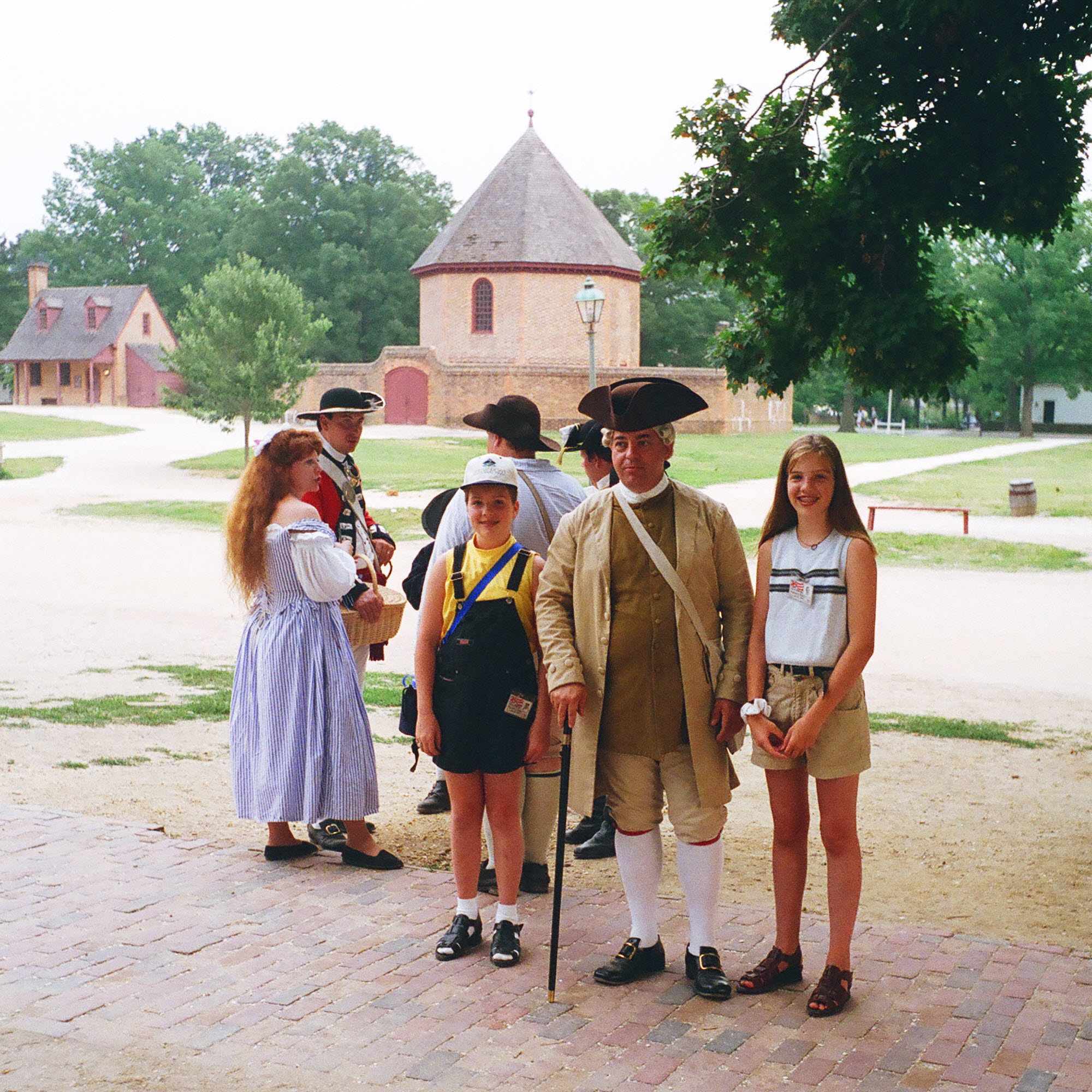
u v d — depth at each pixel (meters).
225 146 105.00
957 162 7.03
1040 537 22.11
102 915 4.59
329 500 5.79
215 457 39.75
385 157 76.00
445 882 5.11
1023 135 7.05
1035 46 6.93
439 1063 3.47
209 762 7.30
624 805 4.15
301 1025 3.70
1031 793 6.97
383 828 6.06
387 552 6.32
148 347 69.62
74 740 7.74
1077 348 62.88
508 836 4.31
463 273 52.09
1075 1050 3.53
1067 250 62.50
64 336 69.88
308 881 5.08
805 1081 3.36
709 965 4.01
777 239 7.45
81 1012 3.76
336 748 5.18
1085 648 12.59
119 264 89.56
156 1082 3.34
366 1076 3.39
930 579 17.94
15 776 6.76
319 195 74.31
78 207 93.31
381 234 72.88
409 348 52.56
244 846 5.60
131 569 17.94
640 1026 3.73
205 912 4.66
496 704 4.27
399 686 10.24
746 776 7.57
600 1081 3.37
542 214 52.41
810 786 7.40
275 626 5.24
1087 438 62.97
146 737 7.90
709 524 4.14
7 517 25.30
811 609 3.96
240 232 76.44
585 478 28.75
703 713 4.06
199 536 22.72
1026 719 9.26
